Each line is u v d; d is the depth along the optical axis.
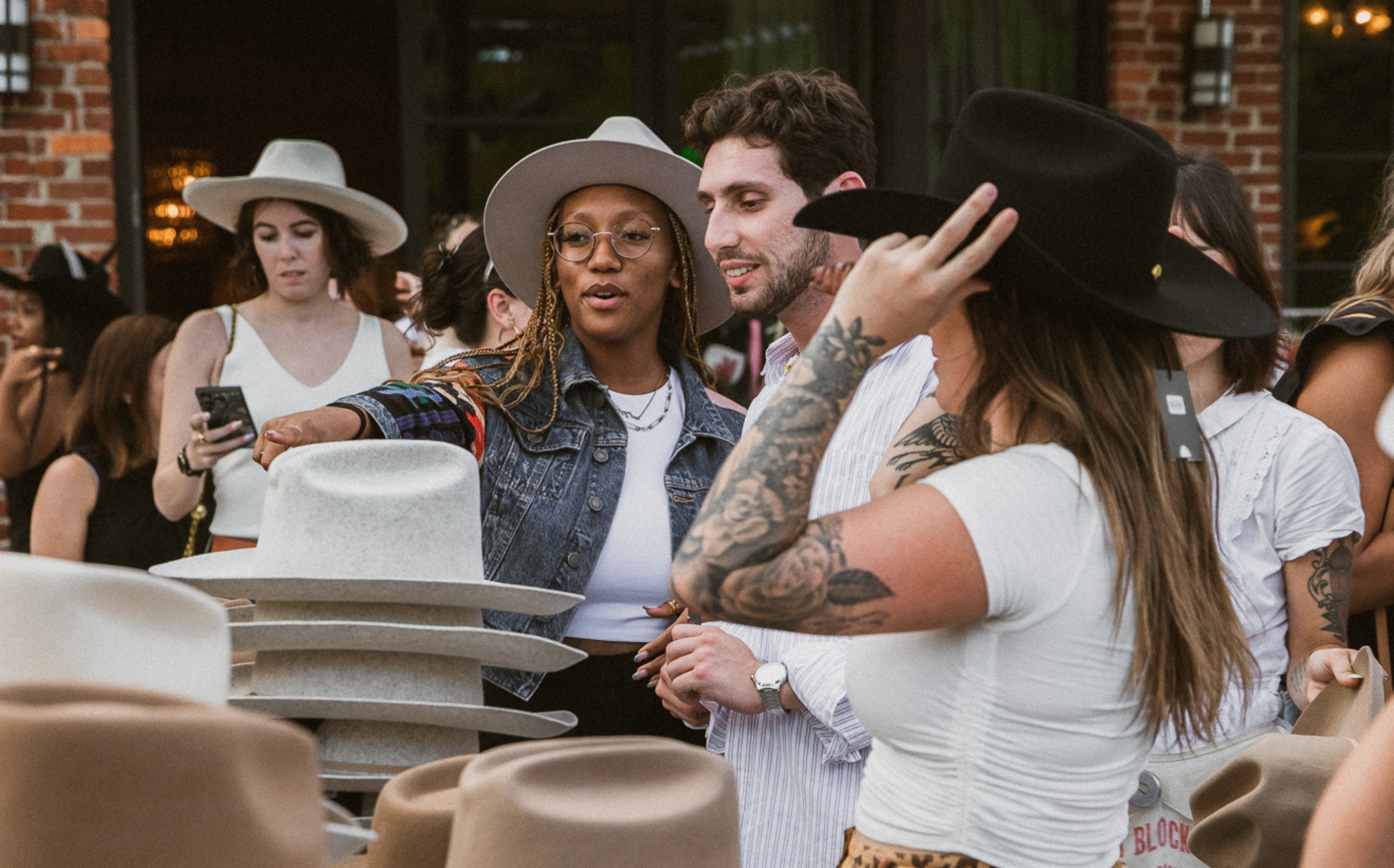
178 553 3.59
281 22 9.68
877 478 1.46
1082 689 1.30
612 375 2.38
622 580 2.26
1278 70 6.23
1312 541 2.07
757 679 2.00
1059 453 1.31
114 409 3.53
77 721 0.89
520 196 2.39
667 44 6.21
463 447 2.17
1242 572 2.05
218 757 0.92
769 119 2.09
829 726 1.94
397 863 1.42
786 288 2.13
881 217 1.36
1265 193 6.27
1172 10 6.16
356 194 3.67
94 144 5.43
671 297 2.50
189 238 9.91
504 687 2.19
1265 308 1.54
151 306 9.84
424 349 4.34
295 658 1.80
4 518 5.40
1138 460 1.33
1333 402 2.38
